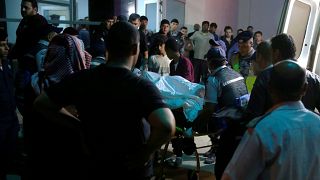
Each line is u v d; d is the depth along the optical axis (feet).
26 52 12.44
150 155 5.71
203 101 12.12
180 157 15.06
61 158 7.20
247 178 5.53
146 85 5.80
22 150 12.51
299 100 5.77
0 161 11.30
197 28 32.17
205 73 26.43
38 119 7.70
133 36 5.95
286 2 14.85
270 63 9.37
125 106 5.74
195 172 13.38
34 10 13.56
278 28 15.07
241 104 10.64
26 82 12.20
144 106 5.67
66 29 12.85
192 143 13.19
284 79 5.61
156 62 18.11
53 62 10.79
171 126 5.56
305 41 15.83
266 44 9.47
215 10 39.78
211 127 12.00
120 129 5.78
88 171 6.00
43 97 6.04
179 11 36.68
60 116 6.19
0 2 23.41
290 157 5.38
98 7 23.09
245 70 15.05
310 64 16.61
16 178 11.87
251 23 42.06
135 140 5.83
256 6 41.57
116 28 5.96
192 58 28.43
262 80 8.61
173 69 17.07
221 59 12.00
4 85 11.05
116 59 5.98
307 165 5.50
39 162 7.77
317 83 9.77
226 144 9.36
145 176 5.98
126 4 24.23
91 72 6.02
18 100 12.35
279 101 5.79
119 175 5.83
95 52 14.20
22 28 12.64
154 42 18.61
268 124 5.49
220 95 11.82
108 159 5.83
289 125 5.47
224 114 10.22
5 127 11.01
